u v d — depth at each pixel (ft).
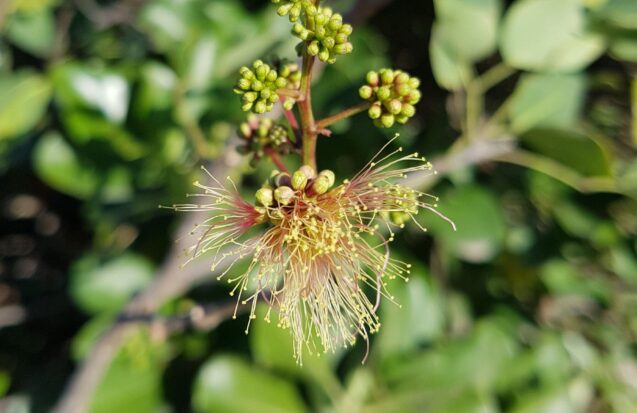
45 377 0.77
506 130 0.68
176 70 0.74
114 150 0.75
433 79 0.95
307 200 0.46
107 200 0.82
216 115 0.73
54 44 0.89
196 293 0.73
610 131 0.86
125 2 0.95
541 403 0.72
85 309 0.76
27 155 0.87
